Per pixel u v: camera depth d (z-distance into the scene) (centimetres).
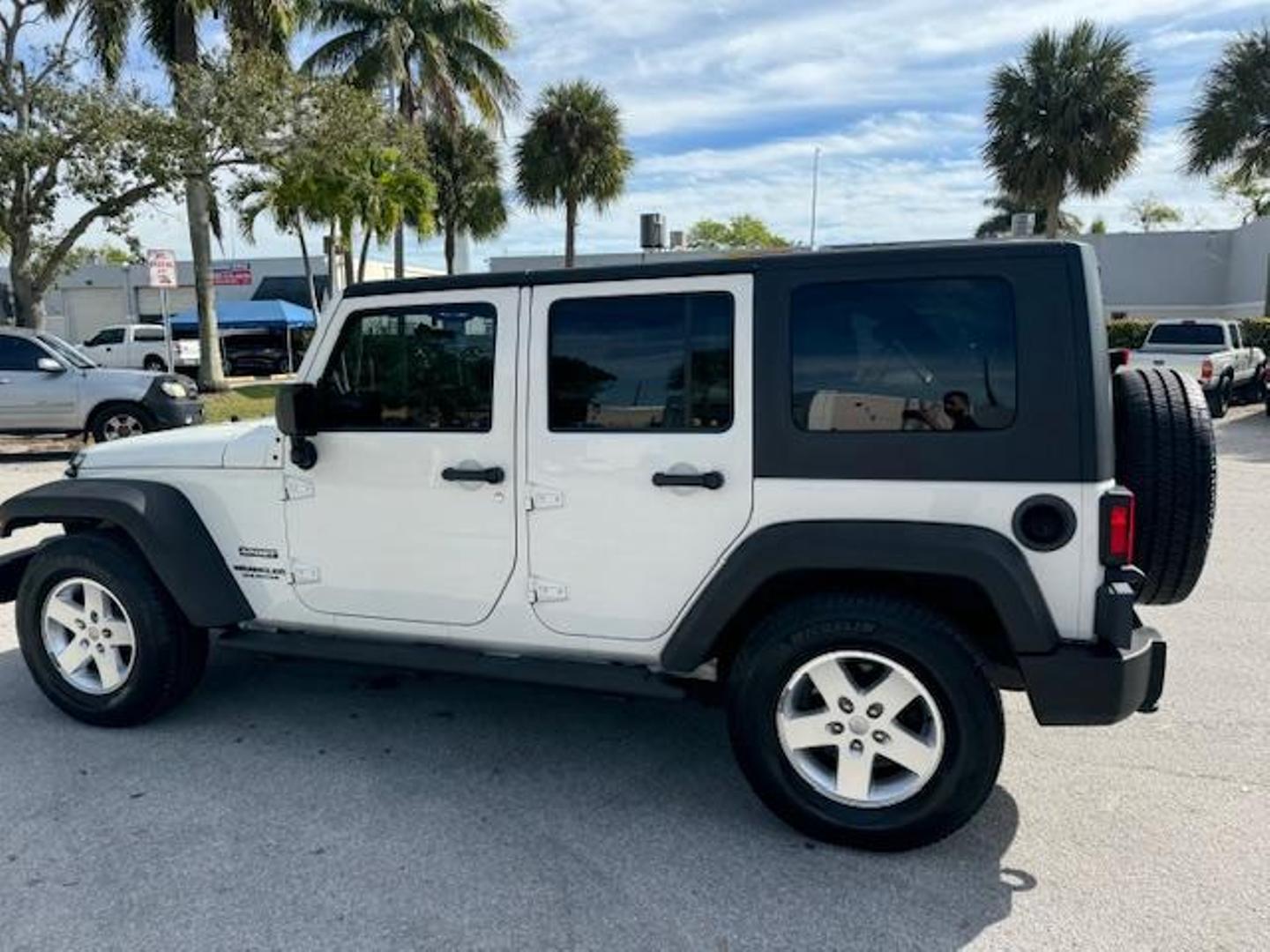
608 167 2869
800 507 299
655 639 323
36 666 406
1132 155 2412
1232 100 2091
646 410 317
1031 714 410
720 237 6981
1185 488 293
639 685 326
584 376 324
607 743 386
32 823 321
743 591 302
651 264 313
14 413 1198
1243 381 1820
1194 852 300
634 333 317
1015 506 278
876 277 289
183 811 329
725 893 280
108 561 386
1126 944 255
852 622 289
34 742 387
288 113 1594
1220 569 649
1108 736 387
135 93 1515
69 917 269
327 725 403
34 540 743
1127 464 302
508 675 341
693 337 310
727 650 331
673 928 264
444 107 2733
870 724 295
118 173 1509
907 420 287
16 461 1211
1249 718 404
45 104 1451
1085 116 2391
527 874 290
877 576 297
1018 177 2491
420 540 352
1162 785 345
